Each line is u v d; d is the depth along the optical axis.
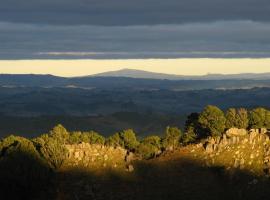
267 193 153.75
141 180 168.00
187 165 174.88
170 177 168.75
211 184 162.62
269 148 171.88
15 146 168.50
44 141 187.62
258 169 164.75
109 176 170.38
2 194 157.75
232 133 187.12
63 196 158.75
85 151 187.12
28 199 159.50
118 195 158.88
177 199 156.25
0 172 158.62
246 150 174.25
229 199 155.00
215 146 181.00
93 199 156.88
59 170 175.12
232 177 163.62
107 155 185.88
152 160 183.25
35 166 161.88
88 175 171.00
